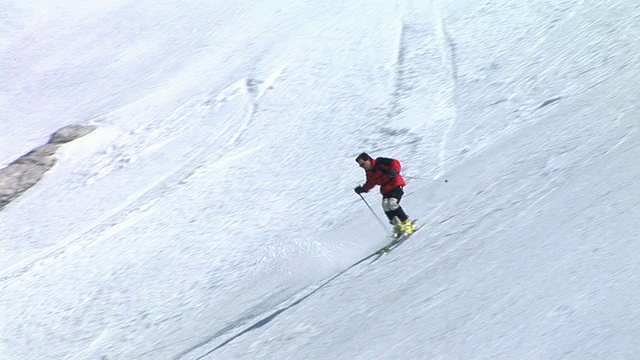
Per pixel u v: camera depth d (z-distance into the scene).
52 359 25.33
